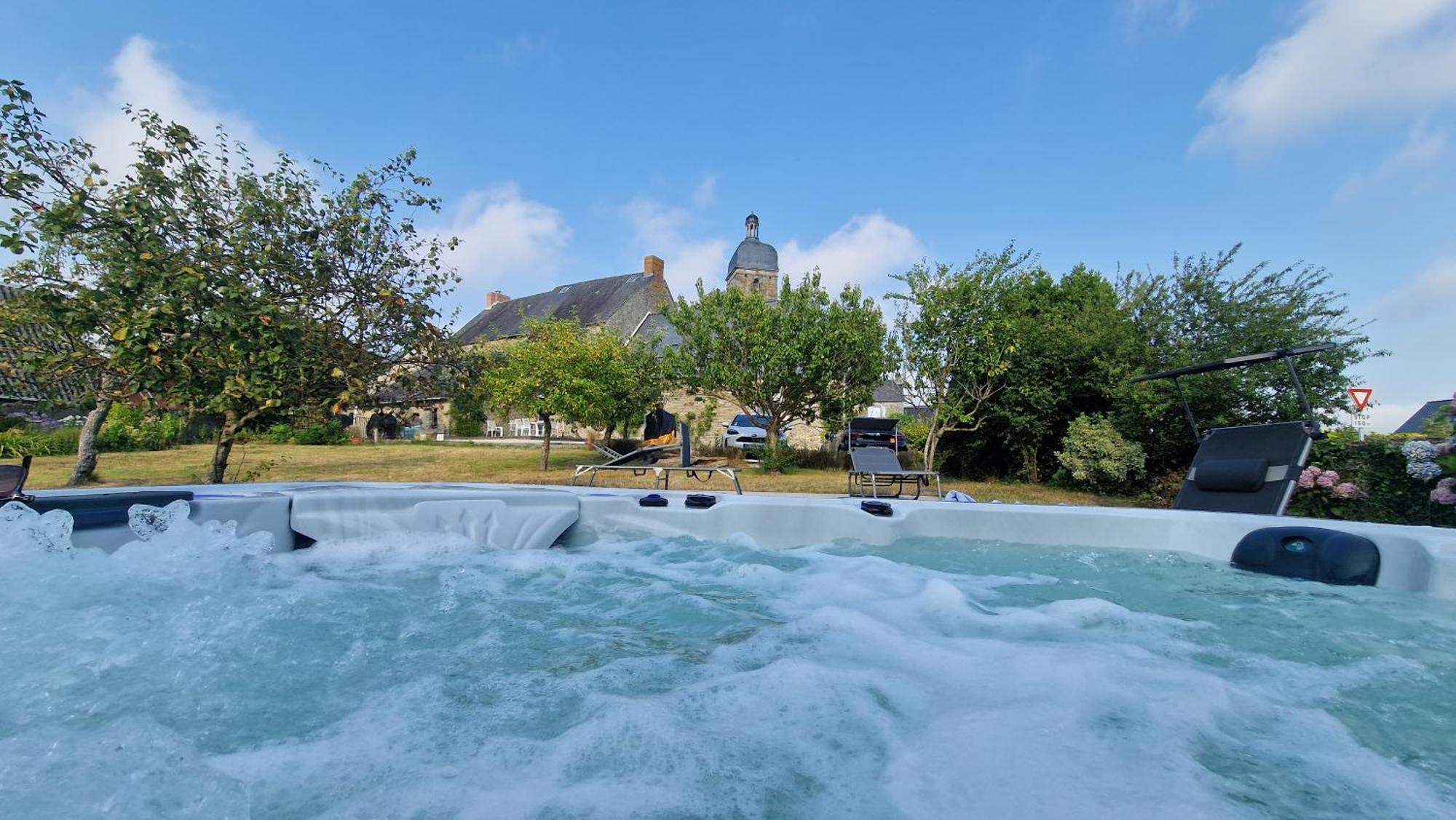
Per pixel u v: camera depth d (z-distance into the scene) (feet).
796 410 43.19
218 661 6.28
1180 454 30.09
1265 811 4.00
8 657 5.79
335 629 7.42
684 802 4.17
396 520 10.93
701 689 5.86
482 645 7.11
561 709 5.53
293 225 19.53
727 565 10.53
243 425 20.61
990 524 12.12
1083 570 10.27
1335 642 7.03
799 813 4.05
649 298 93.35
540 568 10.38
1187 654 6.73
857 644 7.15
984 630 7.57
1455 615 7.83
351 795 4.27
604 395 40.45
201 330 16.70
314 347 19.89
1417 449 14.64
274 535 10.26
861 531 12.03
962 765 4.57
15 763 4.26
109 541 8.47
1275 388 26.71
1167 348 29.35
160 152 17.76
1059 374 35.01
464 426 87.86
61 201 16.31
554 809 4.08
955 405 36.04
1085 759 4.61
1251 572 9.86
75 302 16.74
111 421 52.54
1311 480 19.56
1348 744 4.87
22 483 8.69
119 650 6.17
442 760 4.71
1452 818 3.95
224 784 4.32
